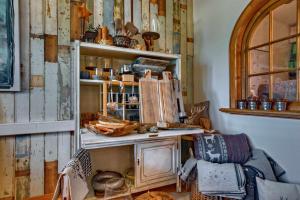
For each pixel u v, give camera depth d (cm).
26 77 188
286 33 189
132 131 180
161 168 201
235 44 228
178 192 208
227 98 238
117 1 230
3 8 176
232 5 233
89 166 150
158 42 257
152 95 210
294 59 183
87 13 209
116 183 179
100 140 154
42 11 195
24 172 188
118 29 218
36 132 190
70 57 207
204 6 269
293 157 176
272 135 192
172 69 240
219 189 166
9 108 182
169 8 266
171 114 214
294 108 177
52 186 198
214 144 194
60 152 202
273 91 199
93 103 219
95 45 188
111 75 202
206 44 266
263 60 209
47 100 197
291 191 155
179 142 213
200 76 275
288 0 186
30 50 190
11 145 183
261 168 175
